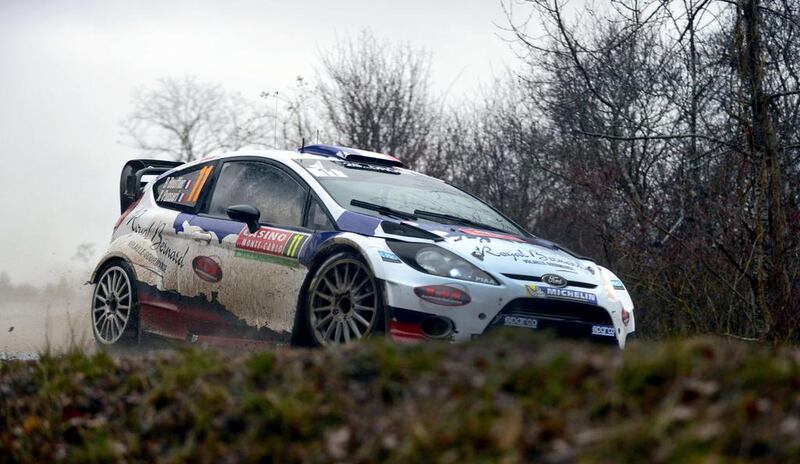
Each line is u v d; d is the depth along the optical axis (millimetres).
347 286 14555
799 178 20219
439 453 6965
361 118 37062
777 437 6418
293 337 15141
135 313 17969
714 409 6809
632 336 15711
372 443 7348
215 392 8641
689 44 22750
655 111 24875
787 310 18125
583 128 25359
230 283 16359
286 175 16766
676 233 21203
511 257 14672
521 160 32062
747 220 19703
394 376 8320
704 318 20734
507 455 6730
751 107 19688
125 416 8961
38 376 10359
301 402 8109
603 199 23156
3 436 9312
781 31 21562
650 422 6695
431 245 14406
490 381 7727
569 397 7371
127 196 20594
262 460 7734
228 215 16297
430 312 13742
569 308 14547
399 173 18094
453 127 36375
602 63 25047
